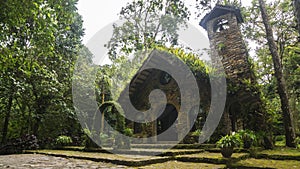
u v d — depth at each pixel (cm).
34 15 404
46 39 470
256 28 1374
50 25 436
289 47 1202
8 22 403
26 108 1173
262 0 912
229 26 995
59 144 1001
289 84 1199
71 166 463
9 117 1152
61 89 1106
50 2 413
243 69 886
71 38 1352
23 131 1180
